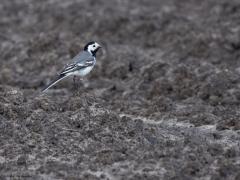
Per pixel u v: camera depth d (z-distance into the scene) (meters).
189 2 33.91
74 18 31.03
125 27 29.67
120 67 24.22
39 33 28.55
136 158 15.48
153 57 25.66
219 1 32.94
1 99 17.45
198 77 22.22
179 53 26.30
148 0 34.16
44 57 25.58
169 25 29.56
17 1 35.69
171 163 15.18
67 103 18.20
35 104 17.77
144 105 20.67
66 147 15.98
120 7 32.91
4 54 26.70
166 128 18.14
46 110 17.66
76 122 16.97
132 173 14.73
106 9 32.41
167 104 20.23
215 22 29.78
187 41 27.08
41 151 15.77
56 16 31.77
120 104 20.55
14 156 15.50
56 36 26.84
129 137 16.62
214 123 18.64
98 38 28.64
